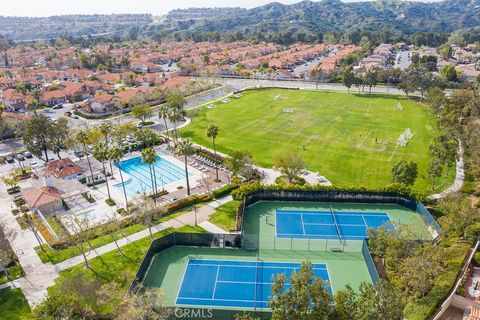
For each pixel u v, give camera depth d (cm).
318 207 7969
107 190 8956
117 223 7112
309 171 9500
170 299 5456
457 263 5503
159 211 7181
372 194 8012
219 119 13888
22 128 12156
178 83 18325
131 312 4359
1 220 7600
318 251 6519
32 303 5328
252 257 6381
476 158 8969
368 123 13162
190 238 6638
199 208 7944
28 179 9581
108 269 6012
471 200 7825
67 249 6600
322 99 16525
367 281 5762
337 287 5641
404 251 5422
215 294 5544
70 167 9594
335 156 10394
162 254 6481
